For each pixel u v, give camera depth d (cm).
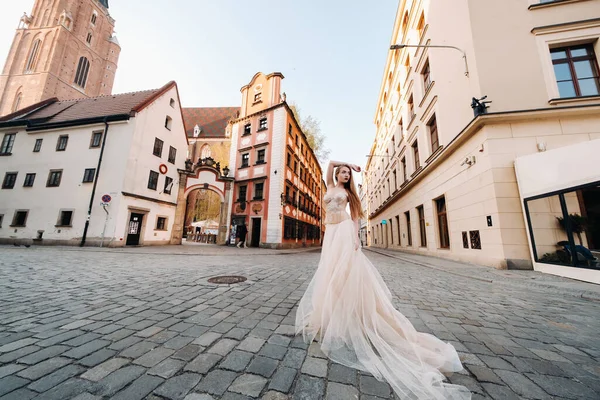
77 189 1419
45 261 676
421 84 1245
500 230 648
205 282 443
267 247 1677
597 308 331
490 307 331
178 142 1842
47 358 170
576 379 161
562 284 453
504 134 683
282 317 268
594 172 496
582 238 507
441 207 1036
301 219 2269
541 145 654
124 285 408
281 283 454
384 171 2270
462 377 161
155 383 144
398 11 1586
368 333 192
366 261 234
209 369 161
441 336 231
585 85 700
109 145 1443
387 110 2128
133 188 1427
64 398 128
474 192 754
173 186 1775
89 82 4228
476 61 745
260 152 1914
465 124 805
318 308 222
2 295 336
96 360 168
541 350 204
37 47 3775
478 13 770
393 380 148
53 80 3703
